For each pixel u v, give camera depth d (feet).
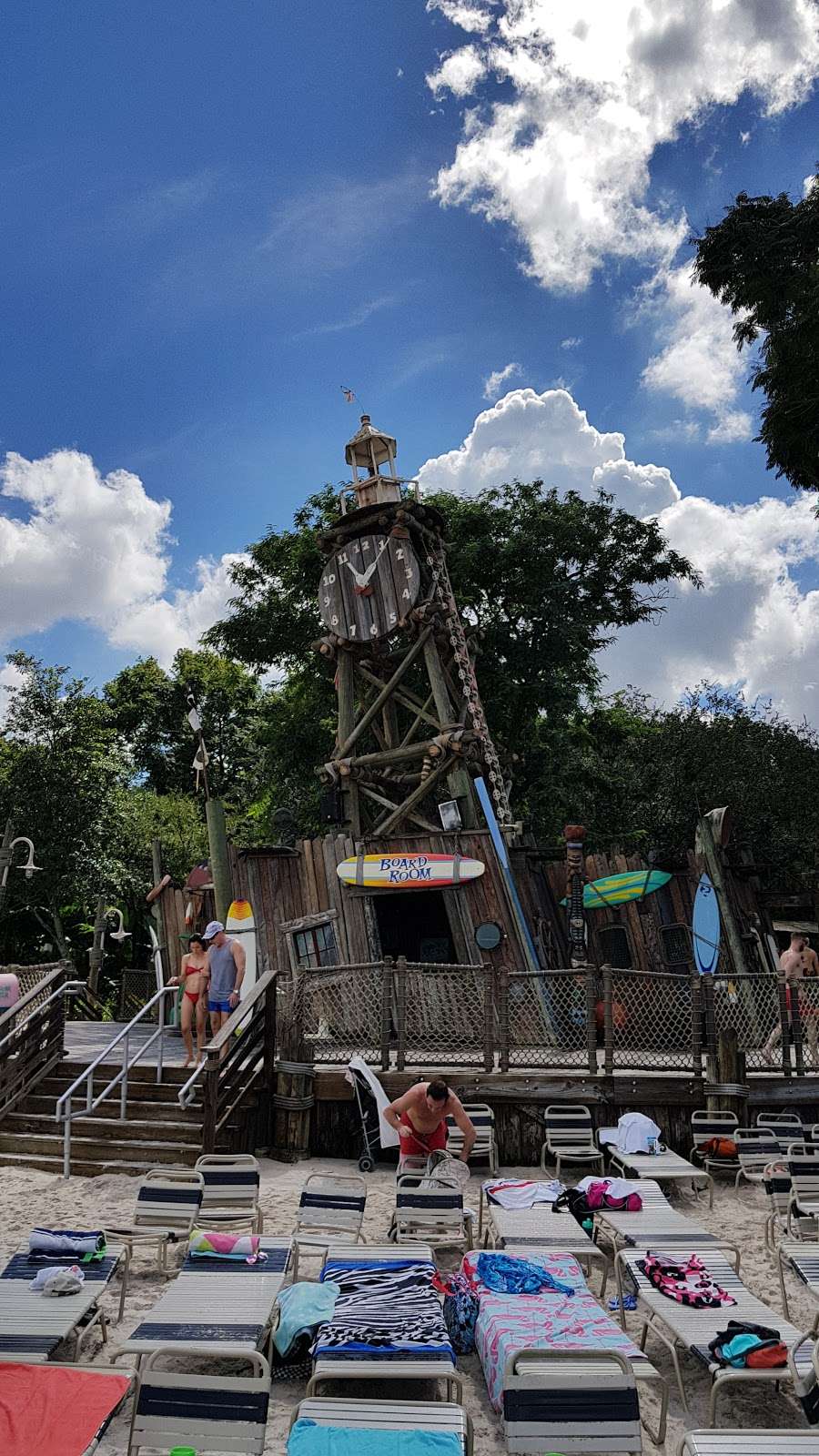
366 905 55.72
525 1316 18.89
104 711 115.55
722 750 101.96
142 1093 39.70
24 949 126.11
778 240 84.89
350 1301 19.01
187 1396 14.14
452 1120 33.88
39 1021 42.14
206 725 169.58
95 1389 15.20
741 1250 27.91
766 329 89.04
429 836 56.59
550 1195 28.48
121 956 126.72
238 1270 21.36
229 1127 36.76
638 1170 31.37
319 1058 40.47
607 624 103.50
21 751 107.96
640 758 106.11
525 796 100.89
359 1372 15.37
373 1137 36.17
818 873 72.74
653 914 56.44
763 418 86.53
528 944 52.39
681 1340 18.62
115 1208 31.24
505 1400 14.58
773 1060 40.14
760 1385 19.92
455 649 67.00
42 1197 32.63
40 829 105.09
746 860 61.77
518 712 101.71
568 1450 14.30
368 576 66.44
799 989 39.78
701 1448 13.62
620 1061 40.63
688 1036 45.57
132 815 130.52
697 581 104.06
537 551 99.25
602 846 98.68
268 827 114.01
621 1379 14.70
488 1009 38.68
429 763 61.82
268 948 55.72
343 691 67.72
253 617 103.65
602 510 103.19
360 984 43.27
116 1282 24.35
